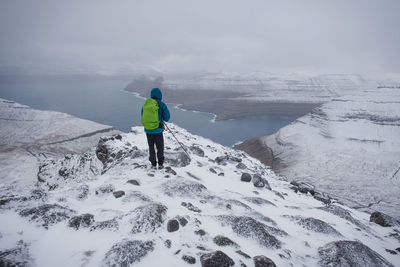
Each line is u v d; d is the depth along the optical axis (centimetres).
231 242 454
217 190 846
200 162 1269
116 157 1717
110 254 369
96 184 725
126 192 636
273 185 1352
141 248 386
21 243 362
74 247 385
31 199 510
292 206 863
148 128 803
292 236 573
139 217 473
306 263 469
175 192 684
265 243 486
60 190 627
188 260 375
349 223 796
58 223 438
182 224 489
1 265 303
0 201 460
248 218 552
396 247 692
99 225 452
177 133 2775
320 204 1113
